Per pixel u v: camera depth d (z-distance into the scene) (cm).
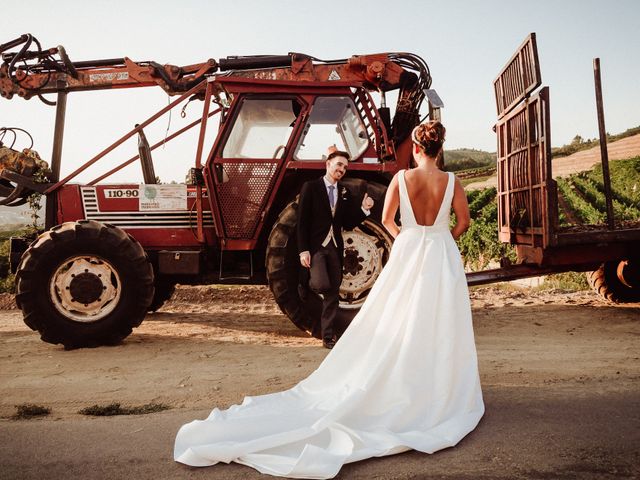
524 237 614
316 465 229
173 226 607
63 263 536
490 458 241
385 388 276
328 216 497
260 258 598
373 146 576
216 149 565
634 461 233
